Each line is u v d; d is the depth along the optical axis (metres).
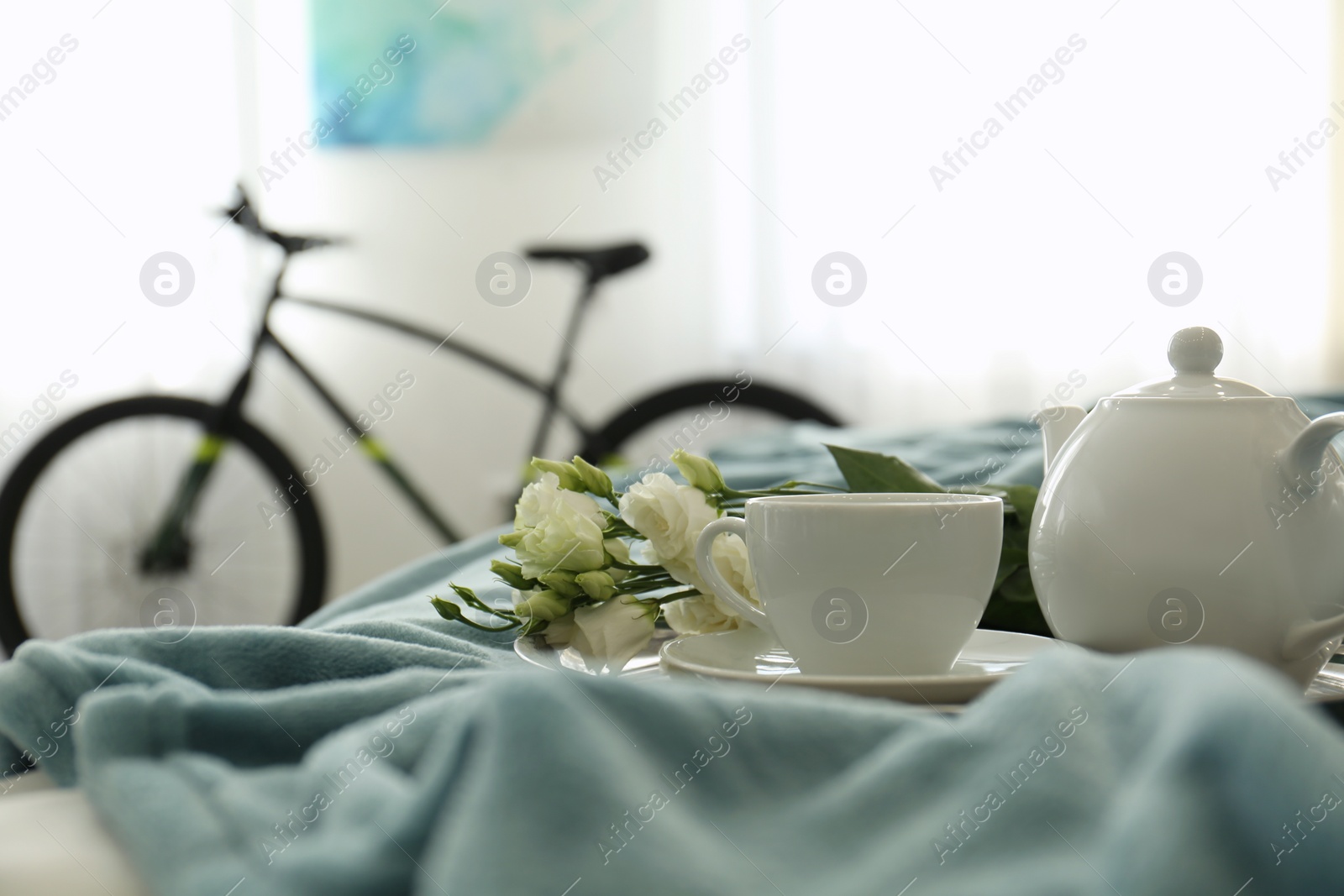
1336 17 2.34
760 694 0.25
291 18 2.39
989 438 1.25
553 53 2.39
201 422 2.06
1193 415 0.41
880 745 0.24
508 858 0.19
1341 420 0.37
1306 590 0.39
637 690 0.23
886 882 0.19
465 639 0.53
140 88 2.32
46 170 2.27
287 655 0.39
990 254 2.36
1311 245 2.36
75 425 2.04
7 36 2.26
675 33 2.38
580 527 0.47
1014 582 0.55
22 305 2.27
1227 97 2.34
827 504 0.41
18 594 2.07
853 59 2.34
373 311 2.42
